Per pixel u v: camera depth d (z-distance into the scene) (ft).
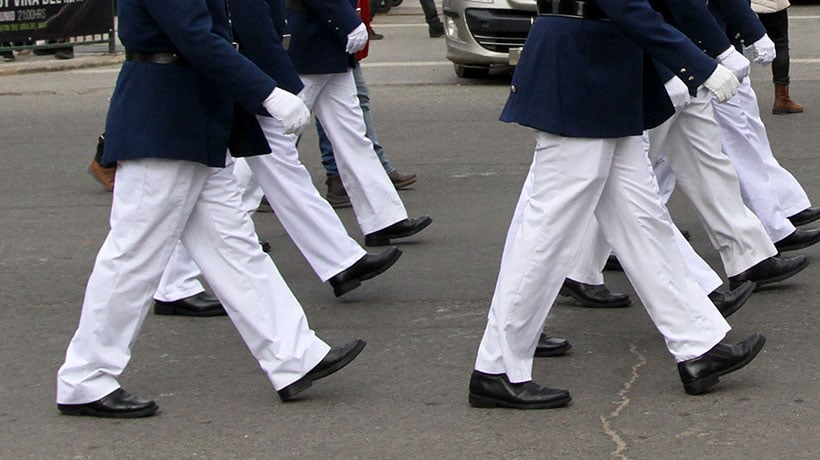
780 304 32.01
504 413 25.22
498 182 47.93
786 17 57.06
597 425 24.47
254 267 25.32
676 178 32.30
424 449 23.59
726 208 31.91
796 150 50.75
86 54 85.46
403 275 36.11
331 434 24.49
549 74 23.82
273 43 31.04
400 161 52.13
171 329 31.60
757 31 32.12
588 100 23.66
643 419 24.70
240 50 31.12
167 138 23.84
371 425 24.88
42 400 26.71
